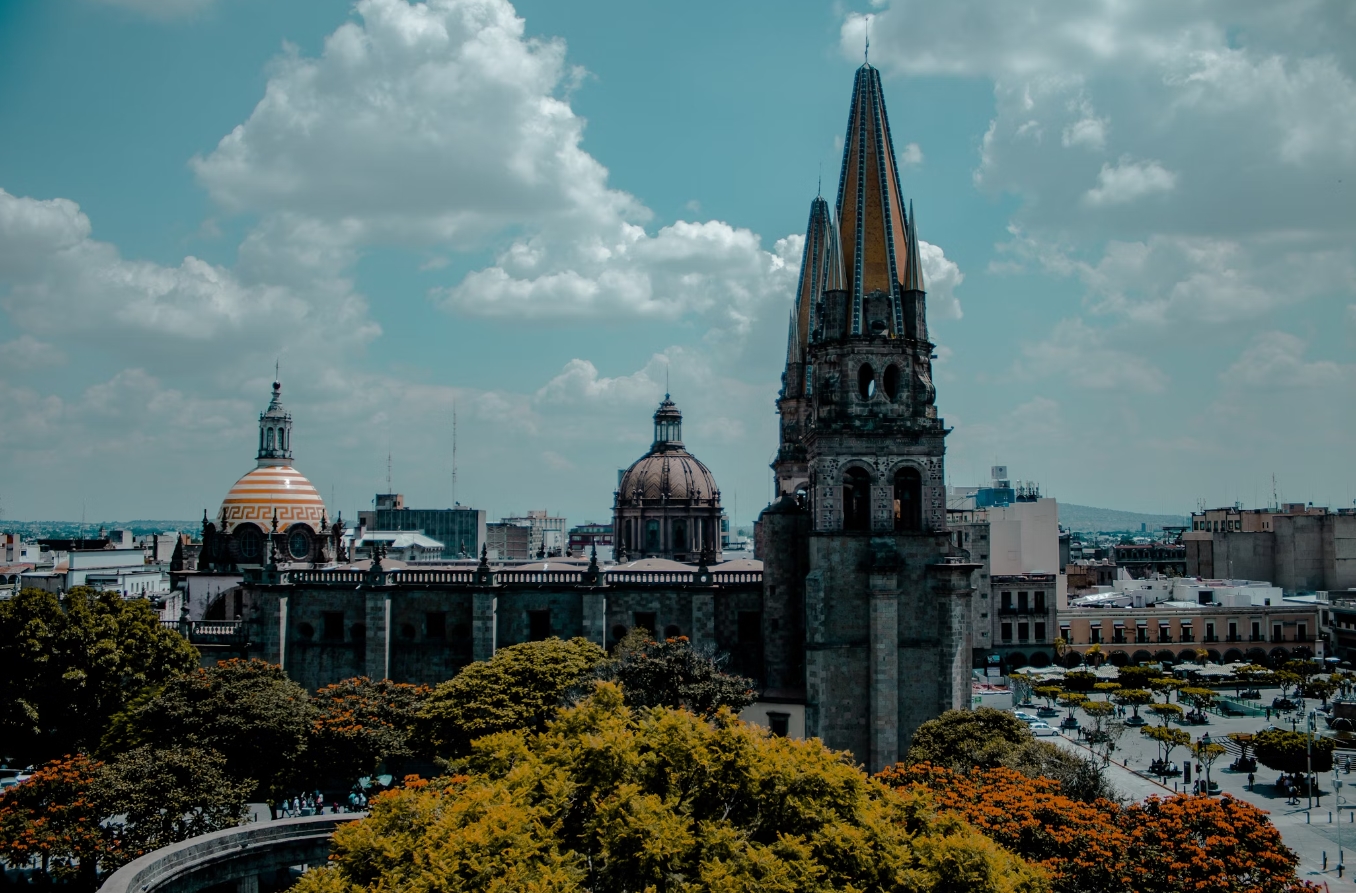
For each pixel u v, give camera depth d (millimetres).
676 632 107562
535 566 118875
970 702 96188
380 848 45531
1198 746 106250
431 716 85438
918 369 99250
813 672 94375
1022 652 184000
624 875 41500
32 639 88688
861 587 95562
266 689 86562
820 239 124625
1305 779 101438
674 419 154375
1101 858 54062
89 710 91000
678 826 42656
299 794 84625
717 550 148250
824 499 95875
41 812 64750
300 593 111625
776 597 102875
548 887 38344
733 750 48500
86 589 100438
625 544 148375
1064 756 73250
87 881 64562
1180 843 54812
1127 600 199125
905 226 101750
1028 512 197500
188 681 85875
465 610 108812
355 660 110312
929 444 96625
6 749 88000
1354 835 88062
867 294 98125
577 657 91188
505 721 83312
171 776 68000
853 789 48469
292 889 46375
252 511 128125
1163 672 169750
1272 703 151875
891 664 93750
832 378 97438
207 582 126438
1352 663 181750
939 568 95125
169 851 61094
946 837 47062
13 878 65438
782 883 40562
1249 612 188125
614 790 45219
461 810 44781
